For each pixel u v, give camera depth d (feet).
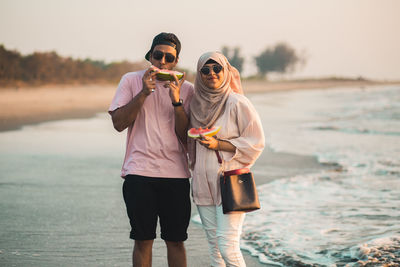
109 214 17.12
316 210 17.58
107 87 126.41
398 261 11.72
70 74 134.41
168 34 11.20
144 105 10.88
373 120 56.54
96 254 13.16
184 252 11.18
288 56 324.39
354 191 20.65
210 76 10.35
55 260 12.66
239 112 10.37
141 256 10.70
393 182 22.34
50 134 40.37
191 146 10.85
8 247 13.55
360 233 14.52
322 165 27.30
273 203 18.79
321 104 91.30
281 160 29.01
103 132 42.14
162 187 10.77
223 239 10.26
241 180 10.23
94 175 23.88
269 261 12.73
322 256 12.76
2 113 60.18
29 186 21.34
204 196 10.59
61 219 16.40
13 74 119.03
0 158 28.48
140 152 10.76
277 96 127.44
